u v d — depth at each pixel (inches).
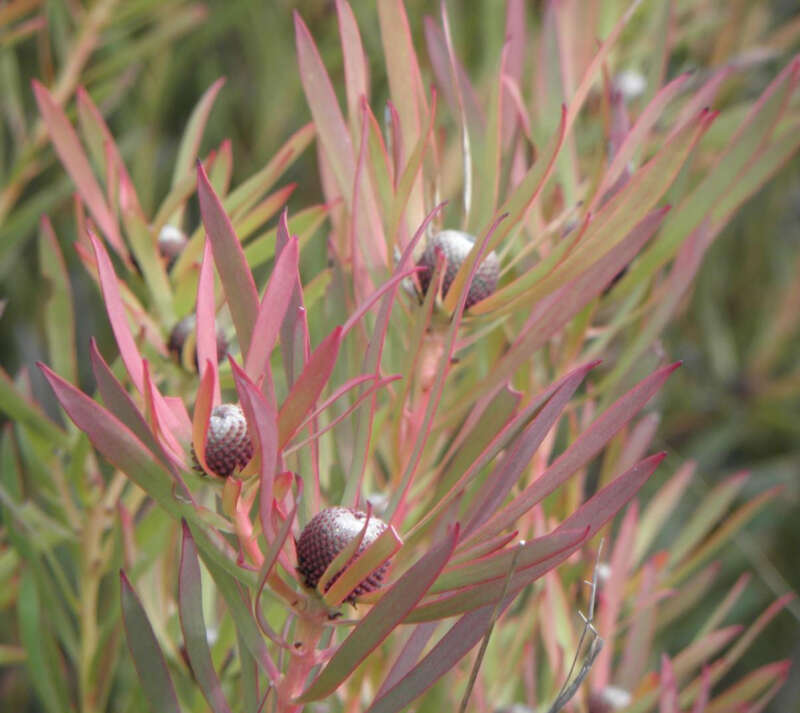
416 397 20.8
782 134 23.0
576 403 23.1
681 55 40.1
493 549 18.1
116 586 22.9
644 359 22.6
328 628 19.8
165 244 23.7
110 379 17.8
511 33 23.4
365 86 20.9
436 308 20.3
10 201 33.8
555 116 23.3
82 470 23.7
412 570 17.4
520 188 19.9
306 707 21.4
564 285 20.2
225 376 21.9
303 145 22.5
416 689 18.3
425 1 37.0
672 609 27.2
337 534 18.2
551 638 23.6
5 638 34.1
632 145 20.7
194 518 18.4
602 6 27.1
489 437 19.7
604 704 23.6
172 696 18.8
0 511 24.2
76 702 26.9
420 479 21.4
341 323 21.4
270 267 33.2
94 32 35.6
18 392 23.5
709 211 21.9
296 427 17.8
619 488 18.0
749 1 39.8
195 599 18.6
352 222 20.1
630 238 20.1
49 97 22.6
